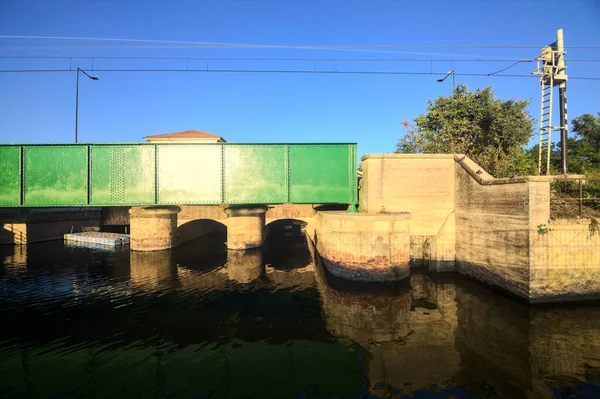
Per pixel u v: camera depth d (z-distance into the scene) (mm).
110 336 10508
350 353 9094
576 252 12016
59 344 9977
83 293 15266
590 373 7801
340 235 16062
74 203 15609
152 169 16047
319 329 10781
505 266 13133
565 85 17438
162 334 10625
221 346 9734
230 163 16266
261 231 29922
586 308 11562
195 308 13062
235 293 15109
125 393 7363
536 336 9664
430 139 26250
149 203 15992
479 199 14773
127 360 8938
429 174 17016
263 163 16328
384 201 17000
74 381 7906
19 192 15312
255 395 7191
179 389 7496
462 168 16188
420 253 17453
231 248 28328
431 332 10219
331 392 7242
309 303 13391
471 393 7094
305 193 16328
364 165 17797
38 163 15508
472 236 15336
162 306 13328
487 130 23953
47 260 23375
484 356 8664
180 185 16125
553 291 11977
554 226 11938
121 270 20156
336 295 13953
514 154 23156
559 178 12070
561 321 10602
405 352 9031
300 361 8711
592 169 19625
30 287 16312
